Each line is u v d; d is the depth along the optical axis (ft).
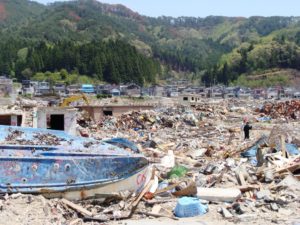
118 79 561.02
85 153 52.49
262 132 139.64
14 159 49.08
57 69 572.51
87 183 51.52
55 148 52.65
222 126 163.12
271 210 49.49
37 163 49.78
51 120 94.38
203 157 86.22
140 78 581.53
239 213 48.80
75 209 48.32
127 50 604.49
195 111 222.48
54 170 50.26
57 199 49.70
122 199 52.19
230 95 500.74
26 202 47.29
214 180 59.52
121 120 162.30
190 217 47.85
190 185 53.31
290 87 633.61
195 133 138.72
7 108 110.73
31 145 51.72
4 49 612.29
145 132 142.00
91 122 159.02
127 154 55.16
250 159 76.54
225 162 71.41
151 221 46.16
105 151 54.44
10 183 48.57
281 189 56.24
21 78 545.44
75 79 534.37
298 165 63.31
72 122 94.48
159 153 86.94
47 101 213.46
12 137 54.54
